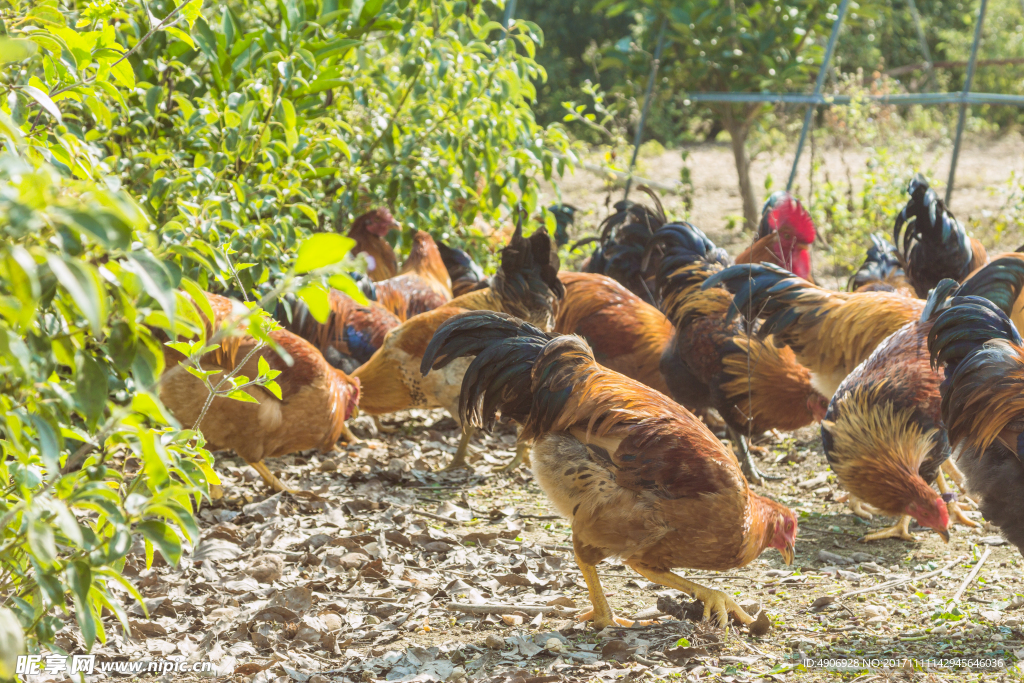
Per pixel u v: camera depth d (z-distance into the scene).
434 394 6.32
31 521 1.61
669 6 14.41
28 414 1.85
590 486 3.86
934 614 4.09
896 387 4.65
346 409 5.95
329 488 6.02
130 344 1.70
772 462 6.94
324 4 6.92
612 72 27.73
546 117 26.81
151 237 1.79
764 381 6.25
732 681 3.43
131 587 1.99
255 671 3.63
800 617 4.21
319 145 7.06
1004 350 3.95
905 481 4.48
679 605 4.23
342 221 8.65
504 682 3.42
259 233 5.50
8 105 2.56
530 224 8.57
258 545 5.01
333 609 4.29
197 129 6.06
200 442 2.66
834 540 5.34
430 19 7.93
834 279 11.46
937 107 24.66
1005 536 4.05
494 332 4.44
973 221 12.09
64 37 2.50
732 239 14.07
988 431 3.85
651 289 8.50
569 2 28.98
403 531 5.29
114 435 1.96
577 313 7.05
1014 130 25.52
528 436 4.16
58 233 1.46
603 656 3.75
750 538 3.89
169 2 5.83
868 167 13.66
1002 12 28.19
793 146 22.73
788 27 14.27
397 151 8.02
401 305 7.65
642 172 18.47
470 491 6.14
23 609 2.11
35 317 1.92
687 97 13.47
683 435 3.79
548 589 4.61
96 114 2.89
